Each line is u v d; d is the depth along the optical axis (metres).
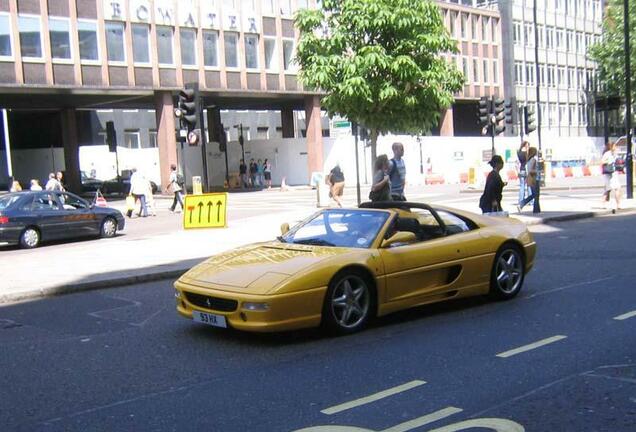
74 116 46.03
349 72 14.95
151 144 64.50
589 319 7.74
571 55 73.69
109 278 11.17
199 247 15.02
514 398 5.21
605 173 21.22
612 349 6.48
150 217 25.97
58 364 6.59
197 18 42.38
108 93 39.91
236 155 50.75
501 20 64.69
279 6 46.28
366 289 7.46
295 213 23.20
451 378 5.75
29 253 16.05
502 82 64.94
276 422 4.85
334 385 5.66
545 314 8.09
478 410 4.98
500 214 12.83
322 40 15.71
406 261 7.77
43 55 36.53
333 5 15.71
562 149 54.72
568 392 5.31
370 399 5.28
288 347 6.95
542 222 18.52
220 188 47.84
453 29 59.53
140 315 8.81
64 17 37.28
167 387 5.77
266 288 6.76
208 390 5.64
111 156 52.06
